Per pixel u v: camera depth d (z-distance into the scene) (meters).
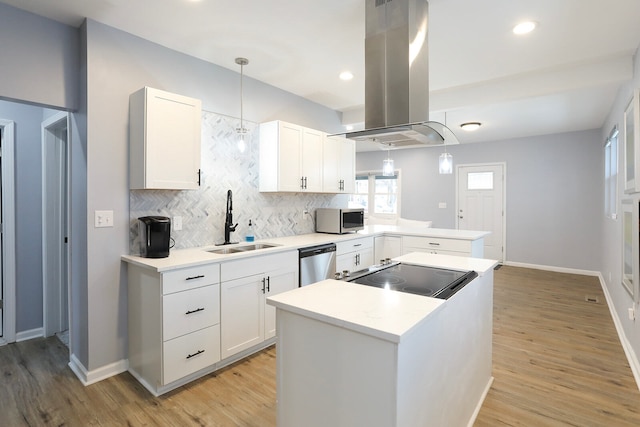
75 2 2.16
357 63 3.12
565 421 1.99
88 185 2.38
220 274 2.51
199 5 2.20
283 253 3.01
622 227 3.20
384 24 2.13
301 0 2.15
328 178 4.03
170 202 2.83
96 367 2.43
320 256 3.40
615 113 3.84
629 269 2.86
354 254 3.91
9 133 3.01
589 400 2.19
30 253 3.15
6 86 2.17
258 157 3.54
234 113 3.29
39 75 2.29
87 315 2.40
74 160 2.54
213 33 2.57
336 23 2.43
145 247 2.45
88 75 2.36
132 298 2.50
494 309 3.98
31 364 2.66
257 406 2.13
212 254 2.63
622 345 3.01
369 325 1.19
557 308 4.02
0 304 3.03
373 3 2.16
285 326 1.48
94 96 2.39
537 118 4.85
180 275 2.27
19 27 2.21
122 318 2.55
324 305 1.41
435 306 1.39
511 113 4.58
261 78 3.48
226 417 2.03
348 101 4.24
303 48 2.82
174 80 2.83
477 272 2.07
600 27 2.45
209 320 2.44
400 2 2.07
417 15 2.11
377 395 1.20
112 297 2.50
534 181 6.20
